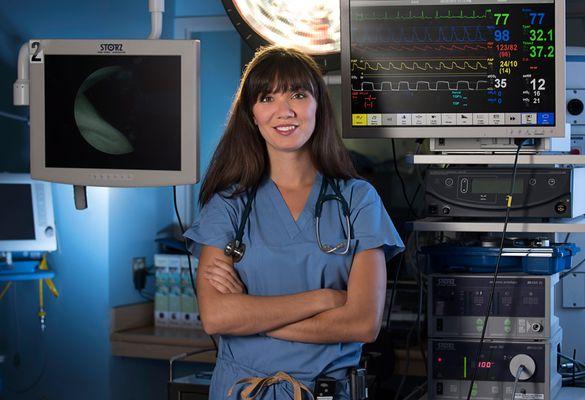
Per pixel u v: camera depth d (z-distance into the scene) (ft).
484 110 7.69
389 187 12.37
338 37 8.38
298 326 6.44
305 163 6.88
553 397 8.01
